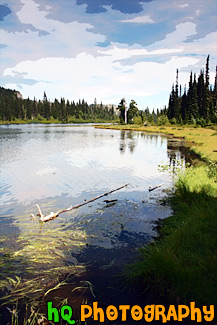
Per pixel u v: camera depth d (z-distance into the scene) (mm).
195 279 3953
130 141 33375
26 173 13820
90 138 38594
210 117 65875
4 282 4426
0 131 57750
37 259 5156
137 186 11133
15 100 151625
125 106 96125
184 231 5590
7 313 3738
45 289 4270
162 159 18547
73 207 8383
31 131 58375
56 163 16938
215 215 6316
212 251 4746
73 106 168625
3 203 8992
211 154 17828
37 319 3615
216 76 71562
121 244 5848
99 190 10602
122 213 7875
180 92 91938
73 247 5695
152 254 4691
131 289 4230
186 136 37000
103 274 4676
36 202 9109
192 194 8594
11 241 5988
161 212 7910
